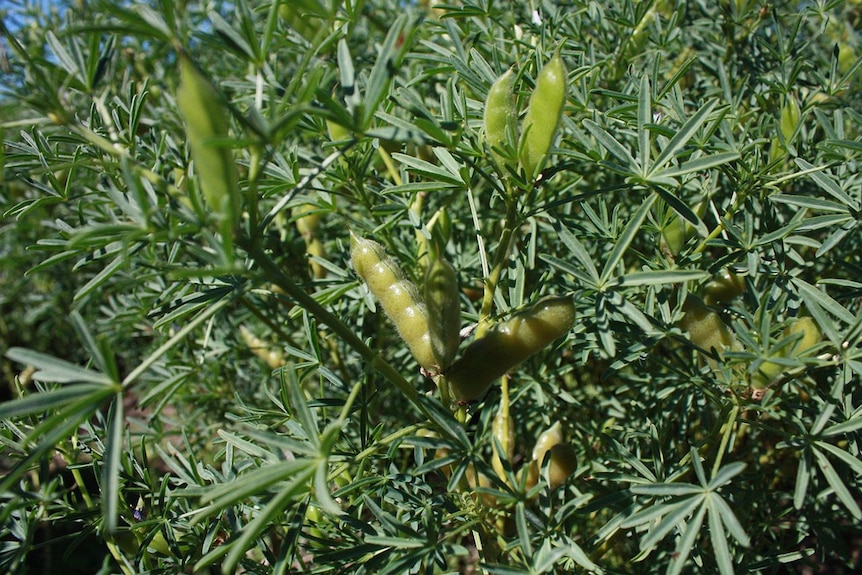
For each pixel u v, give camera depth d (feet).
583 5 1.52
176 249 1.25
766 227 1.29
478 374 1.04
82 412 0.83
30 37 1.84
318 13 1.00
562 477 1.21
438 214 1.38
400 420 1.76
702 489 0.94
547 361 1.47
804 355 1.00
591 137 1.31
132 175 0.81
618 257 1.06
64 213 2.18
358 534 1.25
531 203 1.25
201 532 1.17
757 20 1.59
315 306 0.95
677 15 1.49
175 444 2.25
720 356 1.09
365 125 0.87
